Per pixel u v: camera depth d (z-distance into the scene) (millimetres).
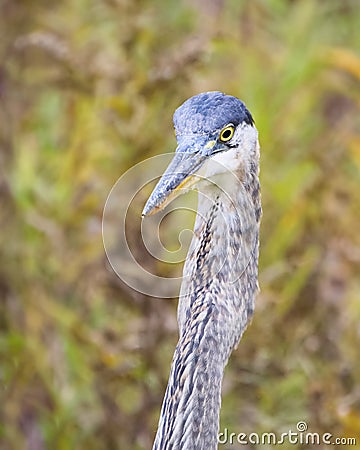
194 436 7695
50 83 11750
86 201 11219
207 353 7715
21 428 10773
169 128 10977
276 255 11422
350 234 11633
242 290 7957
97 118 11430
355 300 11383
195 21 12734
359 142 12125
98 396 10633
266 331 11016
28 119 12172
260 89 12070
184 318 7891
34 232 11219
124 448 10531
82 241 11172
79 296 11156
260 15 12945
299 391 10836
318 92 12492
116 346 10609
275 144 11859
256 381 10812
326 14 13789
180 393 7734
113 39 11867
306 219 11633
